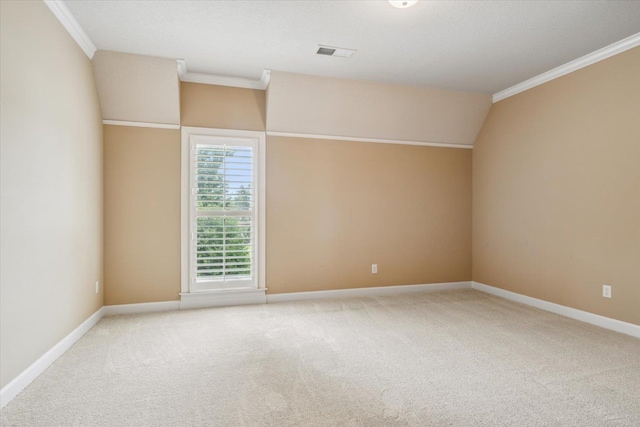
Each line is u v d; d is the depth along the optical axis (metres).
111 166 3.66
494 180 4.58
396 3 2.46
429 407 1.92
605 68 3.24
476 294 4.61
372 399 2.00
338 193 4.44
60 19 2.57
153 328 3.23
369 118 4.38
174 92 3.66
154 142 3.79
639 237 2.99
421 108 4.43
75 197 2.88
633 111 3.02
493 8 2.55
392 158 4.66
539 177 3.93
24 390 2.08
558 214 3.70
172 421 1.78
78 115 2.94
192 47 3.23
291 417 1.82
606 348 2.76
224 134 4.00
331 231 4.42
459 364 2.47
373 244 4.59
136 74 3.46
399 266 4.71
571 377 2.28
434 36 2.99
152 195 3.79
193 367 2.40
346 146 4.46
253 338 2.97
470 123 4.73
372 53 3.33
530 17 2.68
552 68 3.68
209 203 3.98
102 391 2.07
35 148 2.24
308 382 2.20
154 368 2.39
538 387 2.14
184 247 3.88
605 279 3.25
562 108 3.65
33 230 2.22
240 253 4.06
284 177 4.22
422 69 3.71
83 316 3.06
